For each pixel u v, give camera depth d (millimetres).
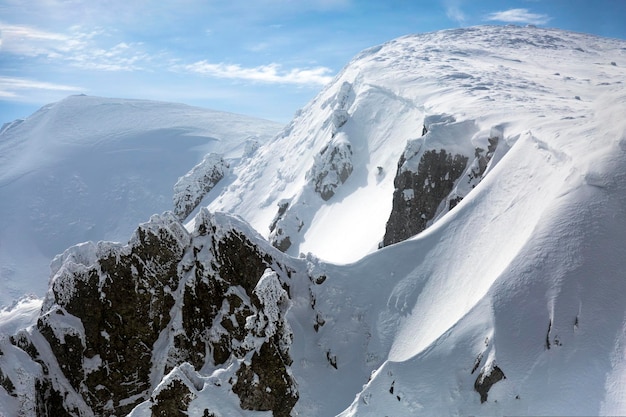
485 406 16078
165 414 17781
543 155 23359
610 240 18172
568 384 15242
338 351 21781
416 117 45500
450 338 18047
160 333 23922
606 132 21828
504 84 44750
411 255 23531
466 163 30250
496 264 20109
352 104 54875
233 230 24094
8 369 20984
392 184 42188
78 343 23469
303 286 23859
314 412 19969
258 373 18766
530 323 17047
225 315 23062
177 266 24281
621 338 15758
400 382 17594
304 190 49750
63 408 22594
